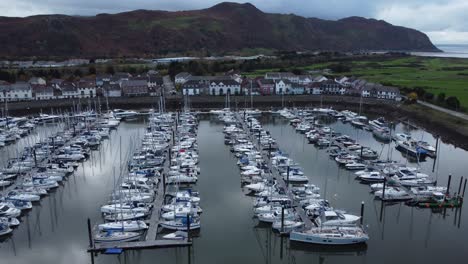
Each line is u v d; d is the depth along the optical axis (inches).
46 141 3779.5
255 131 4296.3
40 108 5556.1
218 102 6195.9
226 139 4055.1
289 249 2062.0
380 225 2300.7
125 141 4069.9
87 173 3105.3
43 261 1923.0
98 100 5728.3
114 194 2433.6
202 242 2090.3
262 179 2819.9
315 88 6929.1
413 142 3853.3
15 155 3555.6
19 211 2319.1
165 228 2149.4
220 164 3312.0
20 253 1990.7
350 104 6230.3
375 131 4512.8
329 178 3014.3
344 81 7455.7
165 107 5935.0
